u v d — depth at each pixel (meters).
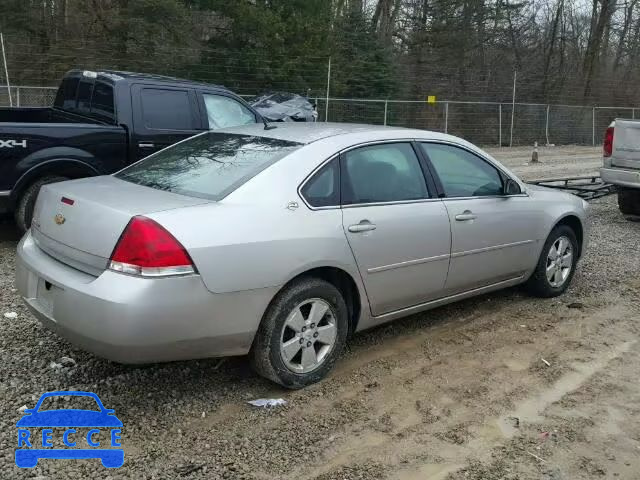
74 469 3.18
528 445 3.58
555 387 4.29
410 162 4.71
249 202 3.80
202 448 3.42
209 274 3.49
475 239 5.01
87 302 3.39
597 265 7.25
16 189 6.60
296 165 4.08
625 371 4.56
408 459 3.41
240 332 3.68
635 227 9.48
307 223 3.94
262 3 22.66
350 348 4.76
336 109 22.50
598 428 3.79
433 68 28.80
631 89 31.88
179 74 20.62
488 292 5.52
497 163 5.39
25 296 3.95
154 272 3.36
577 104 30.97
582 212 6.16
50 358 4.31
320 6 23.44
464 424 3.77
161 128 7.59
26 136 6.60
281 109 15.41
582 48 34.75
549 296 6.00
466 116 25.20
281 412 3.81
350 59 25.41
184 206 3.65
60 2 19.97
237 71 21.34
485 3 30.38
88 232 3.59
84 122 7.88
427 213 4.62
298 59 22.12
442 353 4.74
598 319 5.56
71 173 6.99
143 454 3.34
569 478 3.30
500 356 4.73
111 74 7.70
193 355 3.60
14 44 19.16
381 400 4.01
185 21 20.78
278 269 3.75
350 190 4.26
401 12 30.50
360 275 4.24
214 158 4.37
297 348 3.97
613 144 9.47
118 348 3.36
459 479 3.26
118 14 20.12
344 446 3.50
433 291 4.81
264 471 3.25
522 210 5.43
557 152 23.66
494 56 32.44
